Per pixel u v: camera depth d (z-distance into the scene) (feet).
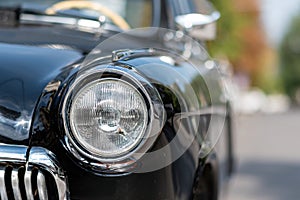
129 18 9.41
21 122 5.96
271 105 140.77
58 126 5.82
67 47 7.08
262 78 134.00
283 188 18.92
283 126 48.98
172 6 9.32
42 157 5.78
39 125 5.92
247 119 62.08
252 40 102.01
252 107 95.04
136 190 5.84
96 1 9.50
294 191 18.47
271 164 24.12
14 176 5.80
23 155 5.82
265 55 116.57
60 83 6.15
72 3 9.41
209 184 8.21
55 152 5.82
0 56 6.57
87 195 5.78
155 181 5.96
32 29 7.97
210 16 9.52
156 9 9.28
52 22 8.73
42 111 5.97
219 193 9.28
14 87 6.16
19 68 6.37
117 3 9.48
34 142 5.87
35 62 6.49
